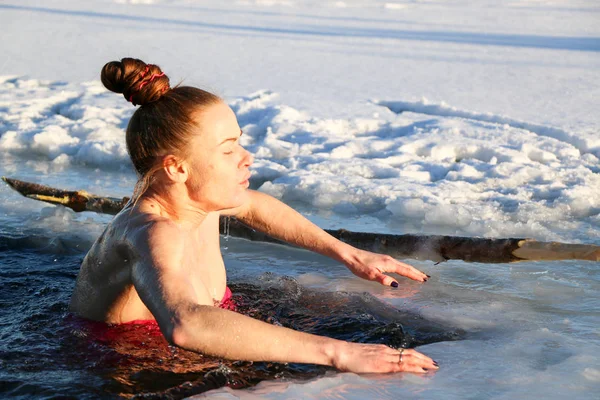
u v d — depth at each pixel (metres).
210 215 3.28
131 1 20.20
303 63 11.88
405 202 5.29
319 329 3.20
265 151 6.71
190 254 2.74
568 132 7.12
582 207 5.31
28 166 6.43
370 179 5.97
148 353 2.85
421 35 15.41
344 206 5.41
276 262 4.31
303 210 5.42
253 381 2.69
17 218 5.05
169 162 2.77
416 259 3.98
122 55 12.02
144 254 2.60
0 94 8.82
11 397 2.53
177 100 2.75
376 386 2.64
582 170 6.11
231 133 2.81
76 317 3.11
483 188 5.79
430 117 8.05
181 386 2.61
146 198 2.88
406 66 11.79
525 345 3.08
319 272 4.14
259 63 11.74
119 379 2.67
